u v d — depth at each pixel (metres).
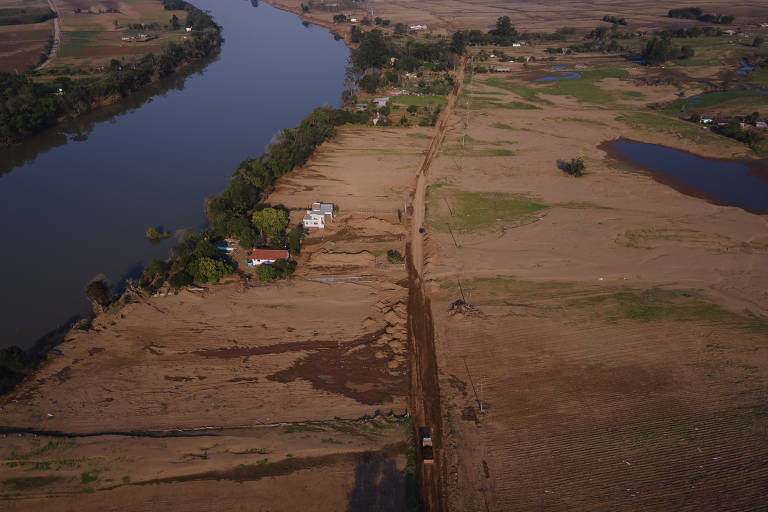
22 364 56.41
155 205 104.00
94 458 46.66
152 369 58.34
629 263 79.12
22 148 135.25
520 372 58.28
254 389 55.78
